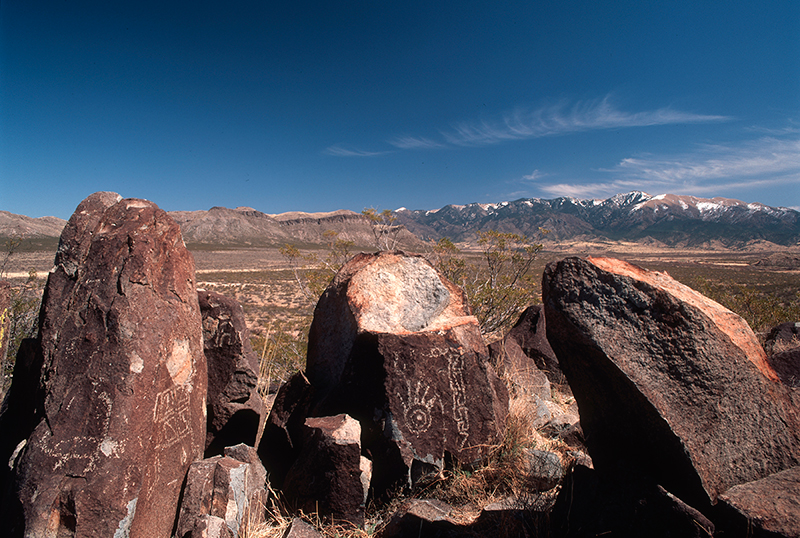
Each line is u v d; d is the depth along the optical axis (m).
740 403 2.31
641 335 2.34
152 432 2.60
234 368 4.04
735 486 2.18
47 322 2.83
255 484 3.17
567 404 6.33
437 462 3.62
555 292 2.48
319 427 3.20
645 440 2.41
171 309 2.94
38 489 2.24
